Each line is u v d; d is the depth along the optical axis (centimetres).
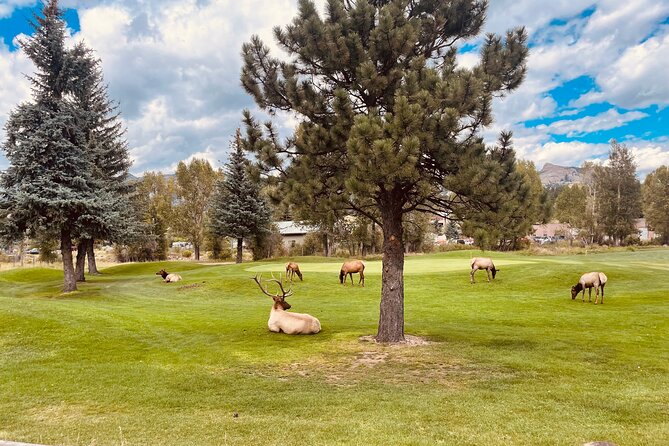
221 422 622
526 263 2839
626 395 724
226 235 4278
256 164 1166
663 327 1301
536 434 550
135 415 668
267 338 1217
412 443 523
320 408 680
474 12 1167
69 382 842
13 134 2331
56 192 2291
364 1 1062
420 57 1046
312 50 1093
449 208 1095
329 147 1105
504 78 1158
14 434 588
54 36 2491
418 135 909
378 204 1202
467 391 761
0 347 1094
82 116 2608
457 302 1880
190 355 1045
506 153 1079
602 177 6706
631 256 4150
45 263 5297
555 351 1046
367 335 1249
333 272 2775
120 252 5509
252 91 1209
